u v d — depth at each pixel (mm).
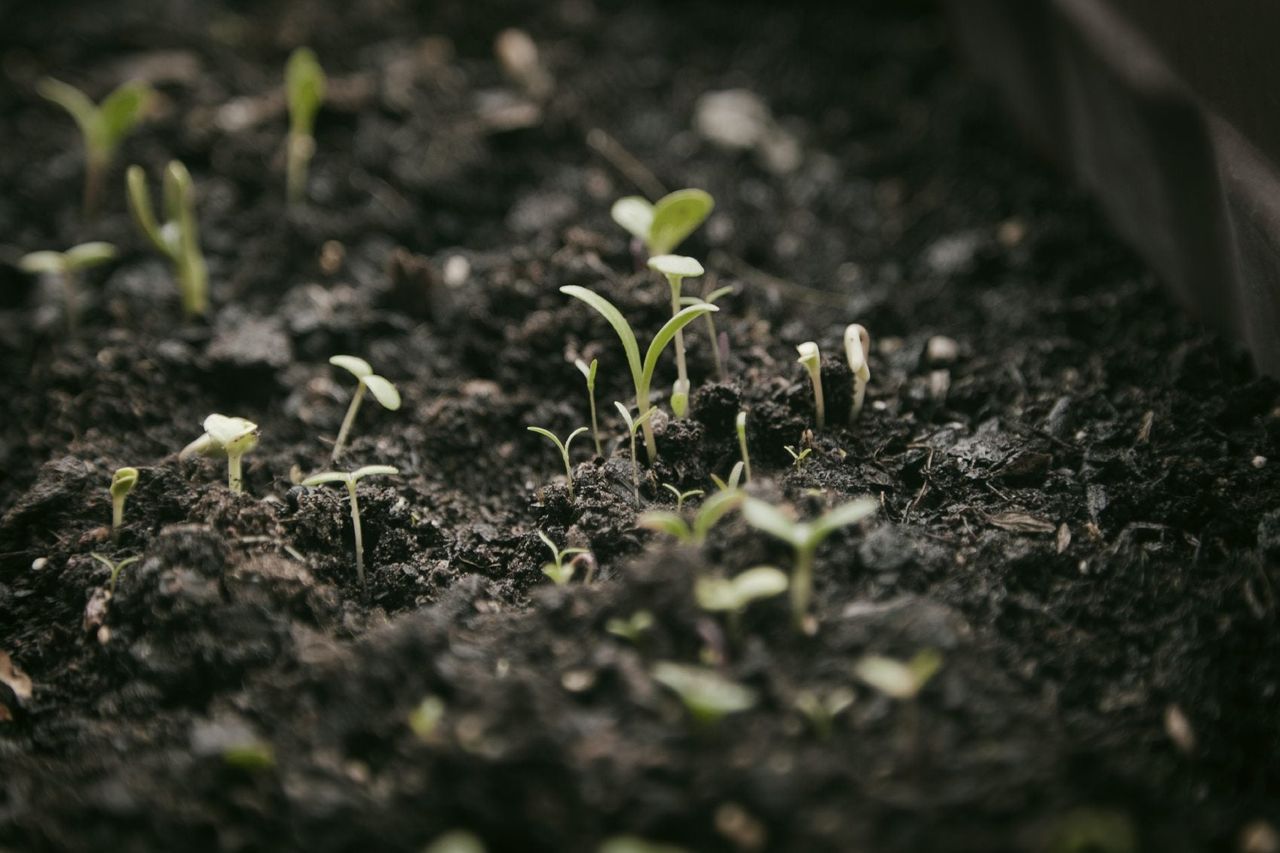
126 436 529
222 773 442
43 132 632
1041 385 534
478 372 545
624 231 582
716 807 427
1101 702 465
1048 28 582
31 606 492
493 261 572
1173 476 501
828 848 423
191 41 666
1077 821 427
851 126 649
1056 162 611
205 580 470
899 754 432
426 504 510
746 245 590
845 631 450
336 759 441
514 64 646
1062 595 481
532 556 491
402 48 662
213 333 557
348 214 596
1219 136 507
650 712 438
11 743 469
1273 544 479
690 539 462
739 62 673
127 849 437
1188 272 542
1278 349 508
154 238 550
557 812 427
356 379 546
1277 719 461
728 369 528
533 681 445
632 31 680
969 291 578
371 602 487
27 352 561
